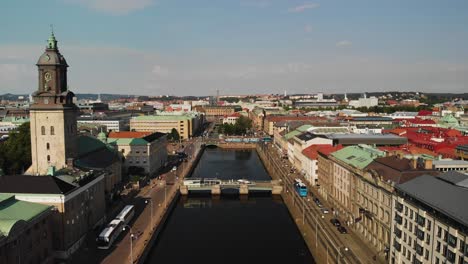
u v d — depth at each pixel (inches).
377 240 3666.3
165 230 4753.9
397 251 3250.5
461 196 2669.8
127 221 4468.5
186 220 5177.2
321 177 5885.8
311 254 3767.2
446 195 2768.2
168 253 4037.9
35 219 3080.7
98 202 4335.6
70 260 3472.0
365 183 4015.8
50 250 3383.4
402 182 3363.7
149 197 5689.0
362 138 6998.0
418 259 2950.3
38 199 3447.3
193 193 6653.5
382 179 3582.7
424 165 3900.1
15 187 3499.0
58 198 3449.8
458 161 4667.8
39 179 3565.5
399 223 3228.3
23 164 6048.2
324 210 4859.7
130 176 6673.2
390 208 3417.8
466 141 7411.4
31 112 4431.6
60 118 4409.5
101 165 5393.7
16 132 6889.8
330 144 7057.1
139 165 7278.5
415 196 2957.7
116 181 6131.9
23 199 3440.0
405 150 5812.0
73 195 3663.9
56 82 4424.2
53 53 4394.7
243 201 6225.4
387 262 3410.4
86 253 3634.4
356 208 4271.7
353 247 3747.5
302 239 4281.5
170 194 5885.8
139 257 3538.4
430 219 2812.5
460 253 2454.5
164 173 7573.8
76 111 4741.6
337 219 4510.3
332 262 3435.0
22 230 2861.7
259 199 6343.5
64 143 4448.8
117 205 5167.3
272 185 6496.1
